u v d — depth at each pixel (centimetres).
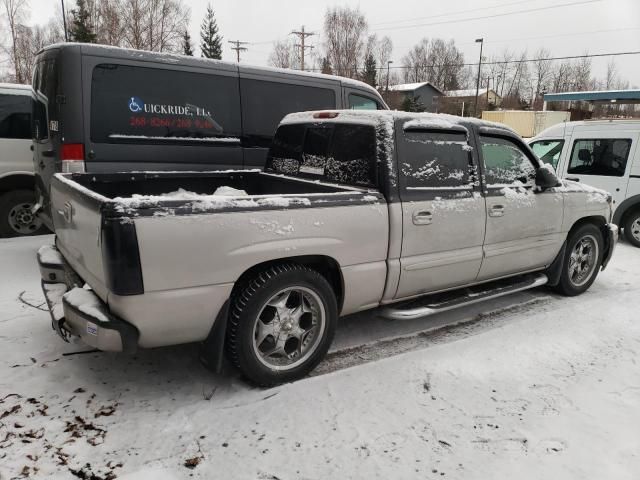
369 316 460
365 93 730
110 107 509
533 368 361
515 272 467
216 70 577
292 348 336
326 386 329
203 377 338
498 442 277
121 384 325
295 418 294
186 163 564
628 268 662
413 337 417
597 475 251
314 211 321
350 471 252
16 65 4078
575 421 297
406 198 366
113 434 274
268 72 622
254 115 611
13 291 490
